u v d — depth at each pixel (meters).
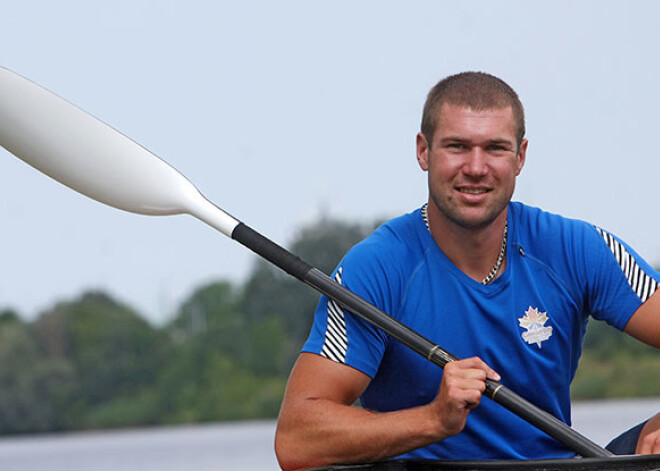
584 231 7.20
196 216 7.66
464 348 7.02
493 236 6.95
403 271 7.04
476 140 6.60
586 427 23.53
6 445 37.62
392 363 7.05
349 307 6.77
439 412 6.29
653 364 45.12
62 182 8.05
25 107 8.02
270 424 47.34
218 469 19.77
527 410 6.43
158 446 29.34
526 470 6.27
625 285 7.08
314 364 6.87
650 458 6.19
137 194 7.80
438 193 6.76
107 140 7.90
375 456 6.49
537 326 7.08
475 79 6.79
